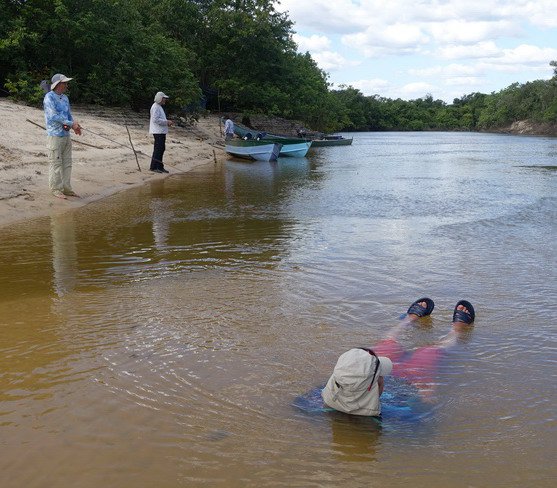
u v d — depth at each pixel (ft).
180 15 145.38
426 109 451.12
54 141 42.24
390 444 12.62
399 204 45.55
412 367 16.44
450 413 13.96
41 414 13.69
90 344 17.78
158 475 11.44
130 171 60.59
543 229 35.22
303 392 14.96
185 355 17.06
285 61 159.12
